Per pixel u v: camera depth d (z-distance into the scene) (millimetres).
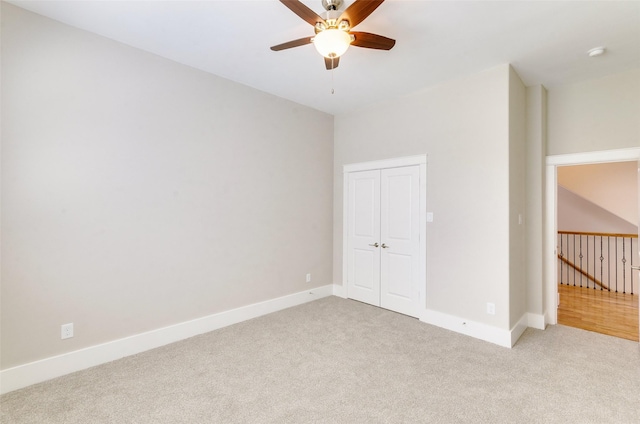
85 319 2533
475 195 3191
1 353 2184
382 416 1942
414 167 3750
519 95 3309
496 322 3021
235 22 2398
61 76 2410
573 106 3422
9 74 2199
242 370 2492
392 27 2408
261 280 3803
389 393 2184
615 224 5430
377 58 2910
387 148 4035
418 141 3703
